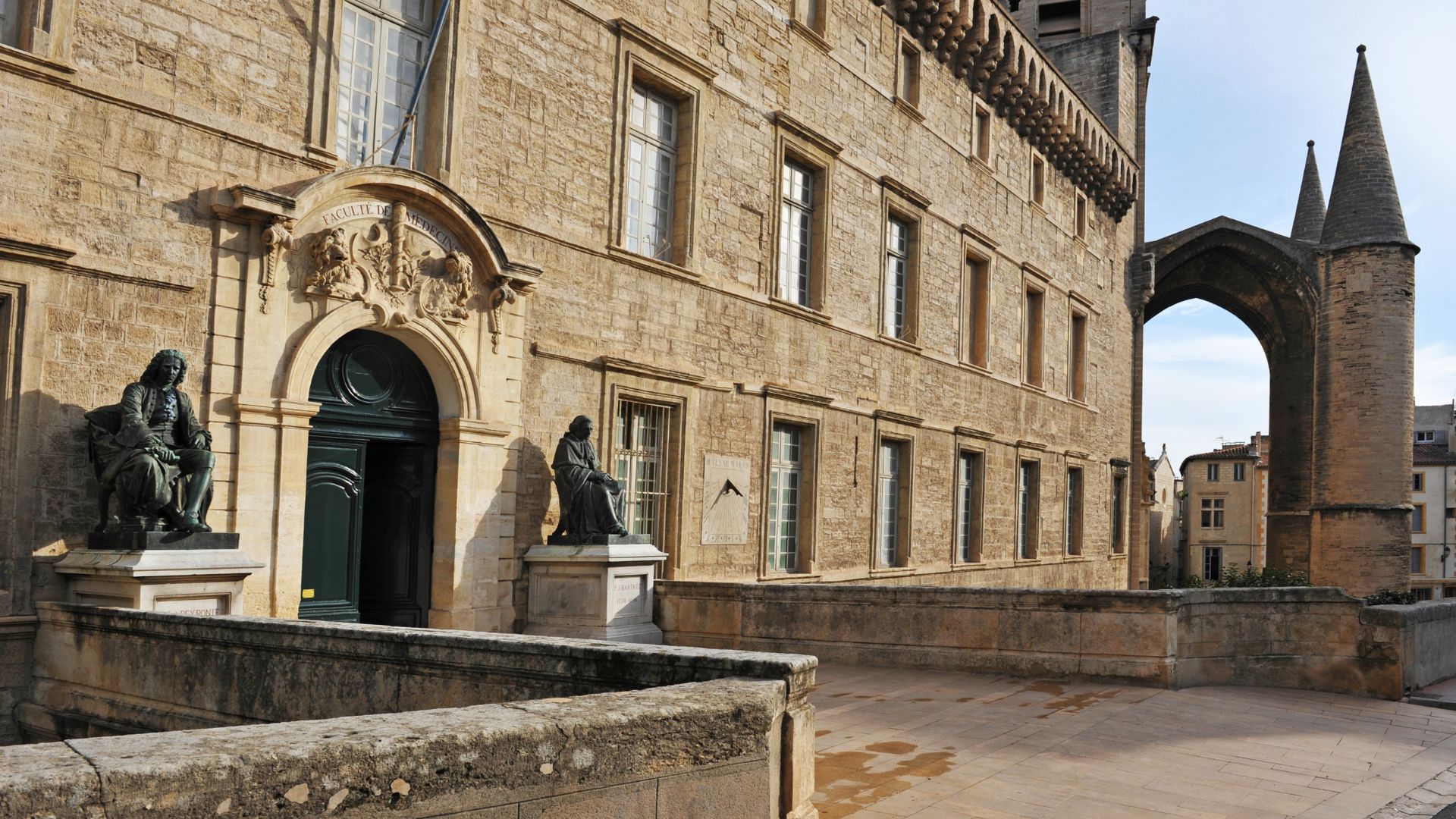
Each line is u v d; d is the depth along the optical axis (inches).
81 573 329.1
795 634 508.4
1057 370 1170.0
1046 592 462.9
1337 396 1451.8
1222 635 460.8
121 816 107.9
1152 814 258.5
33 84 340.8
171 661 274.7
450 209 457.1
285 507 400.8
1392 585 1393.9
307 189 405.7
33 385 336.5
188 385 378.9
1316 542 1461.6
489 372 484.1
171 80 378.6
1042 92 1065.5
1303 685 461.1
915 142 863.1
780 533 709.3
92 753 115.8
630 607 496.7
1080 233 1264.8
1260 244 1620.3
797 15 717.9
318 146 425.1
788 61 706.8
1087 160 1202.6
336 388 440.8
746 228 663.8
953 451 916.0
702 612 522.0
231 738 126.4
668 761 161.0
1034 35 1561.3
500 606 488.4
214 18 392.8
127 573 312.2
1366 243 1438.2
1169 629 442.0
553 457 520.4
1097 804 266.1
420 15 487.2
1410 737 370.0
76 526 346.3
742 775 171.9
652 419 601.3
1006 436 1017.5
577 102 542.0
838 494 751.1
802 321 714.2
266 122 409.4
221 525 384.2
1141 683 443.5
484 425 479.5
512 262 488.1
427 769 132.5
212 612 336.2
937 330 898.1
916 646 485.4
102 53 359.3
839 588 501.0
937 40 894.4
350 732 133.0
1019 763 306.5
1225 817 258.4
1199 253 1656.0
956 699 407.8
